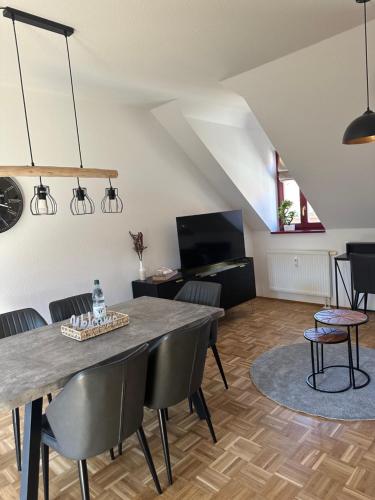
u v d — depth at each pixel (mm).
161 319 2576
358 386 2863
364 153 3531
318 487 1936
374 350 3496
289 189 5559
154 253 4500
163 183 4586
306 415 2578
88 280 3836
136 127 4285
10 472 2266
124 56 2771
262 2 2125
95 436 1710
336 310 3078
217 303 2973
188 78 3336
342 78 2936
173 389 2070
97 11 2102
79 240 3758
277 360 3457
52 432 1841
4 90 3236
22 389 1681
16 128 3309
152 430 2576
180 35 2467
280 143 3809
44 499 1973
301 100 3254
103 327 2361
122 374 1721
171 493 1980
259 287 5750
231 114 4660
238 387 3037
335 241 4840
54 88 3449
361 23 2465
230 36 2535
